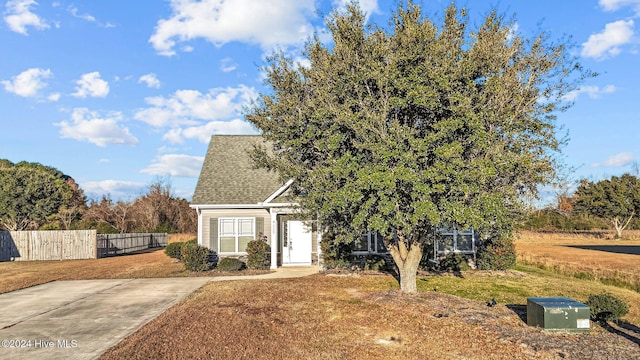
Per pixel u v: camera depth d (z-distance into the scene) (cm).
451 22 1133
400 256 1330
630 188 5081
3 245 2792
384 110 1020
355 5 1152
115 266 2330
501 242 1948
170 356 768
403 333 910
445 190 990
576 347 795
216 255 2097
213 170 2317
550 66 1127
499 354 781
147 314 1123
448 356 779
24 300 1362
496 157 1001
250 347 820
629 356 748
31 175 4247
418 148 957
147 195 5203
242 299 1260
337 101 1127
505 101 1059
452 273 1894
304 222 1695
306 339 874
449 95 991
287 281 1623
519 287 1566
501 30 1121
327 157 1176
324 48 1286
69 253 2903
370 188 995
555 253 3047
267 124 1352
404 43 1021
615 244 4091
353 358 771
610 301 982
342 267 1952
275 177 2266
